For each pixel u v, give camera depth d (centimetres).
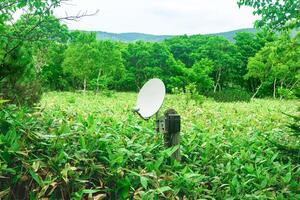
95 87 5153
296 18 1085
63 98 3067
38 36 585
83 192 422
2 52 632
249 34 7781
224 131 1017
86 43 5303
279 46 1335
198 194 498
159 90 684
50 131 521
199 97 2381
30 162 432
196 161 618
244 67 7406
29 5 562
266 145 771
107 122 800
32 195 406
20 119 495
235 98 3891
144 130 704
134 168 521
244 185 532
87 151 479
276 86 6338
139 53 7162
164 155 552
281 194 515
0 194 391
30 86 875
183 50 8762
